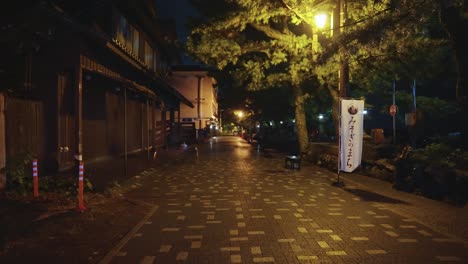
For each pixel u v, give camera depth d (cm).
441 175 1021
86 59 1327
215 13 1997
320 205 973
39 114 1330
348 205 969
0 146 1012
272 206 968
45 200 955
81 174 895
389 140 1930
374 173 1459
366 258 579
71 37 1218
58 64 1306
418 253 599
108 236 710
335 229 743
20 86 1211
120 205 984
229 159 2450
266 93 3188
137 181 1405
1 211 833
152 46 3127
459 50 1165
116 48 1191
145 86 2095
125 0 1991
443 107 2603
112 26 1961
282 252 610
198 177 1558
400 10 878
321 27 1426
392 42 998
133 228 762
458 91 1193
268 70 2453
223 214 884
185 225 786
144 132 2977
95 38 1102
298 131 2391
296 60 1884
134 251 622
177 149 3244
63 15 1036
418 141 1944
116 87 1906
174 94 2566
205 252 614
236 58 1958
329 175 1589
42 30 1053
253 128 6488
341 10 1431
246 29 2302
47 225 755
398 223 783
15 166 1023
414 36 1547
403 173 1220
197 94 5941
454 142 1316
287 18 1953
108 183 1251
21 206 882
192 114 5962
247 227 765
